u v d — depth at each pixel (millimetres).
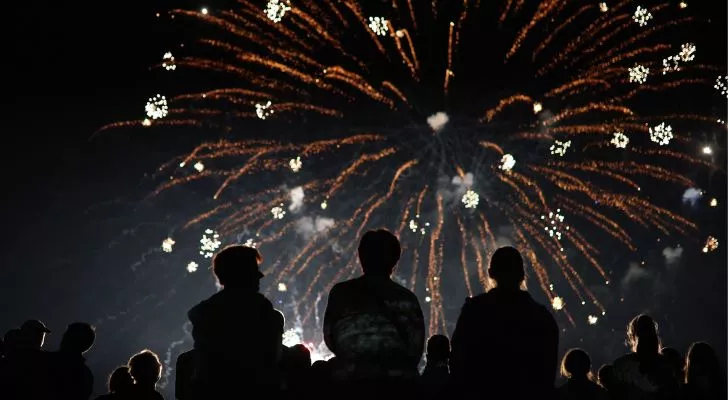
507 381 5617
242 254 6141
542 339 5719
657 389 7379
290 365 7312
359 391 5602
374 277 5922
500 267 5910
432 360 7645
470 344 5707
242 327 5902
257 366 5875
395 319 5762
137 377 7301
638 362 7453
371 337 5676
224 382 5797
